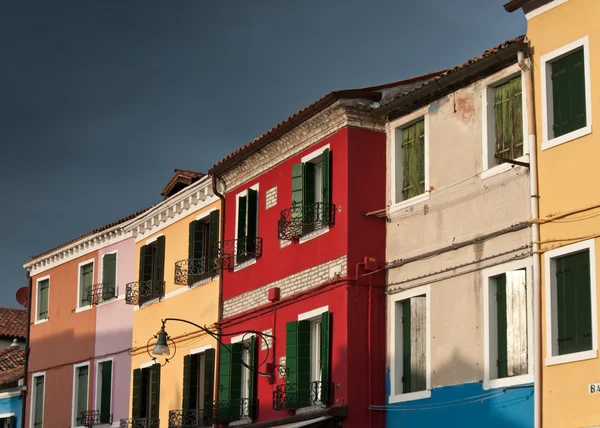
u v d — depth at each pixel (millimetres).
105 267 33156
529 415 17359
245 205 25812
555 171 17250
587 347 16344
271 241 24516
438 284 19938
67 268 35594
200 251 28094
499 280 18609
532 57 17906
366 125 22078
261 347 24266
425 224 20594
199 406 27359
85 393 33188
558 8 17578
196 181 28375
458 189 19781
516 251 18109
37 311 36812
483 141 19266
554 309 16953
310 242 22828
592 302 16250
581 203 16703
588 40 16969
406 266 20938
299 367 22344
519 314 18062
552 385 16672
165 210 30031
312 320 22656
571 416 16266
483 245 18953
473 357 18781
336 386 21156
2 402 37562
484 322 18594
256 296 24859
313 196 23125
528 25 18047
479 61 19016
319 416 21266
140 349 30641
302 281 22938
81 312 34188
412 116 21375
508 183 18562
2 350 40844
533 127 17688
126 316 31844
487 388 18328
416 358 20453
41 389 35812
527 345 17828
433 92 20625
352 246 21422
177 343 28719
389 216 21672
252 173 25750
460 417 18859
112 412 31625
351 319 21094
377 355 21094
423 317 20453
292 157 24047
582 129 16875
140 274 30984
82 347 33719
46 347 35781
